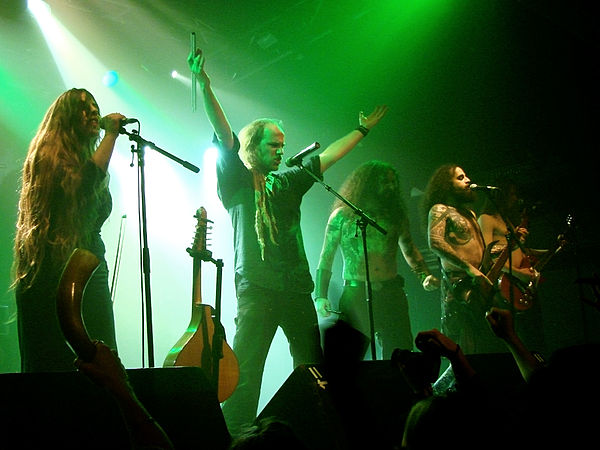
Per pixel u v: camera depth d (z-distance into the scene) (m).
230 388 3.71
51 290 2.98
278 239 4.09
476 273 4.71
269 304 3.92
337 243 5.05
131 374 2.43
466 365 1.96
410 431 1.35
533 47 7.23
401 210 5.13
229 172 4.10
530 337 4.90
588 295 7.18
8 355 5.91
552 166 7.72
